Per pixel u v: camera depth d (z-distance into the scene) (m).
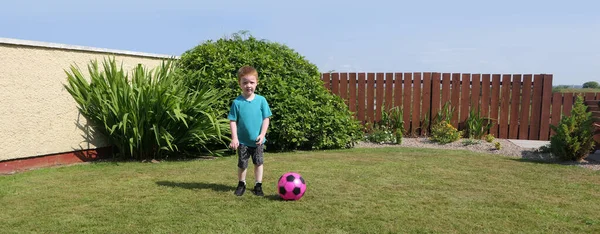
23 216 3.41
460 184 4.82
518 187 4.73
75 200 3.90
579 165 6.49
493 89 10.22
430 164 6.22
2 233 3.01
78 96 6.26
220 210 3.62
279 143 7.74
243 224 3.26
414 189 4.53
